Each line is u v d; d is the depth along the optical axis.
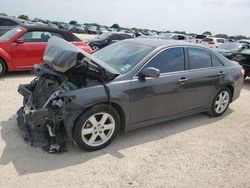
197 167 3.98
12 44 8.34
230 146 4.71
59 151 3.99
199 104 5.45
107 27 61.72
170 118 5.03
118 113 4.31
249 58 10.29
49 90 4.33
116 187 3.39
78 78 4.26
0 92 6.65
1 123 4.79
